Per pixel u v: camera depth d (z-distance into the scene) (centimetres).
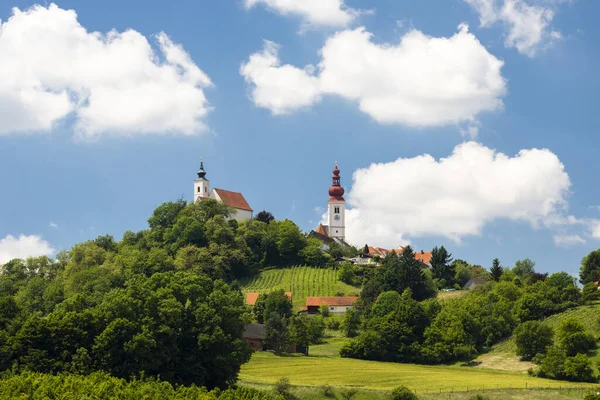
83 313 10600
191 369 10456
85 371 9894
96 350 10106
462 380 12825
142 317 10588
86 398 8456
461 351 15975
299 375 13025
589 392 11456
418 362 16150
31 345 10112
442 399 10856
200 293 11412
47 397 8356
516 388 11681
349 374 13338
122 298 10688
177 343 10738
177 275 11969
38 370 9812
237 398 9300
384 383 12362
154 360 10062
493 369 14738
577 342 14388
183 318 10894
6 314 12581
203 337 10550
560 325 15425
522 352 15325
